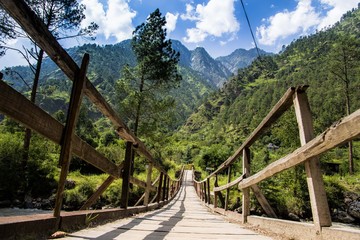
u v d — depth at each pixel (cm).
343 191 2369
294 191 1956
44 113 199
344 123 187
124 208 473
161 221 464
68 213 277
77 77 249
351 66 3556
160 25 2677
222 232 365
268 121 361
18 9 156
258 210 1814
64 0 1802
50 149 2205
